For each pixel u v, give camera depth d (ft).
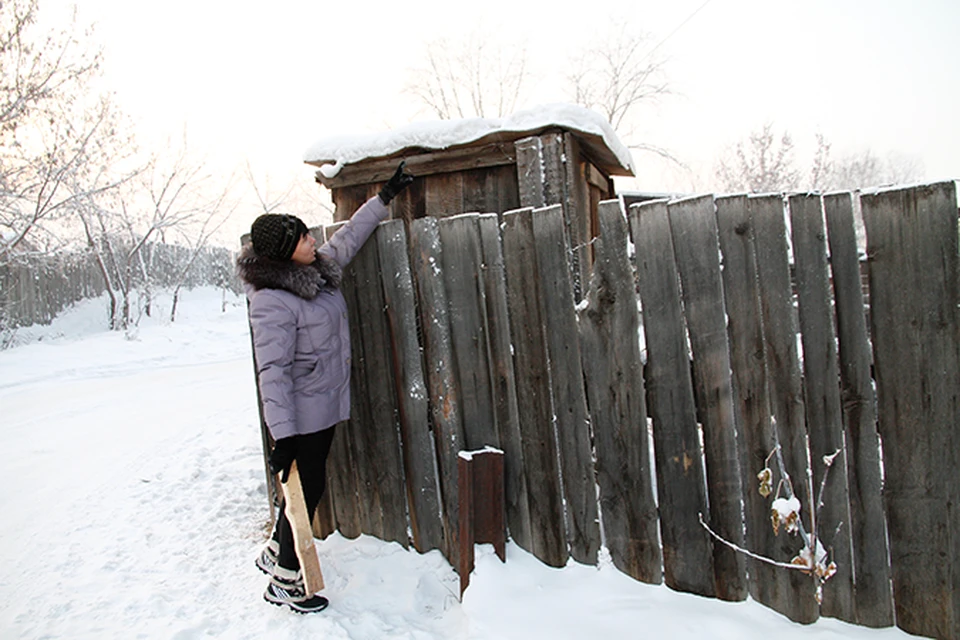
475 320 7.95
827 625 6.28
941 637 5.89
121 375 32.50
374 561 8.55
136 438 17.24
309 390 7.63
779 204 6.28
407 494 8.80
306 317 7.47
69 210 48.93
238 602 7.79
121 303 66.64
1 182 40.98
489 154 11.12
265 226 7.36
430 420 8.54
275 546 7.86
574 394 7.39
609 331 7.13
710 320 6.58
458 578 8.07
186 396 24.62
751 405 6.49
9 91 39.27
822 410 6.24
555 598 7.04
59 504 11.92
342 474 9.29
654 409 6.97
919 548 5.95
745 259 6.42
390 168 11.93
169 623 7.30
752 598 6.64
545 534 7.68
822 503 6.28
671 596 6.89
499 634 6.53
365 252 8.72
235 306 82.48
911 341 5.85
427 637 6.89
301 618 7.27
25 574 8.87
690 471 6.82
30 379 30.71
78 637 7.11
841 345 6.15
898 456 5.98
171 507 11.32
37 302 58.29
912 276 5.81
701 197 6.53
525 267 7.57
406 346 8.41
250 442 15.65
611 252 7.05
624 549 7.28
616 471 7.25
